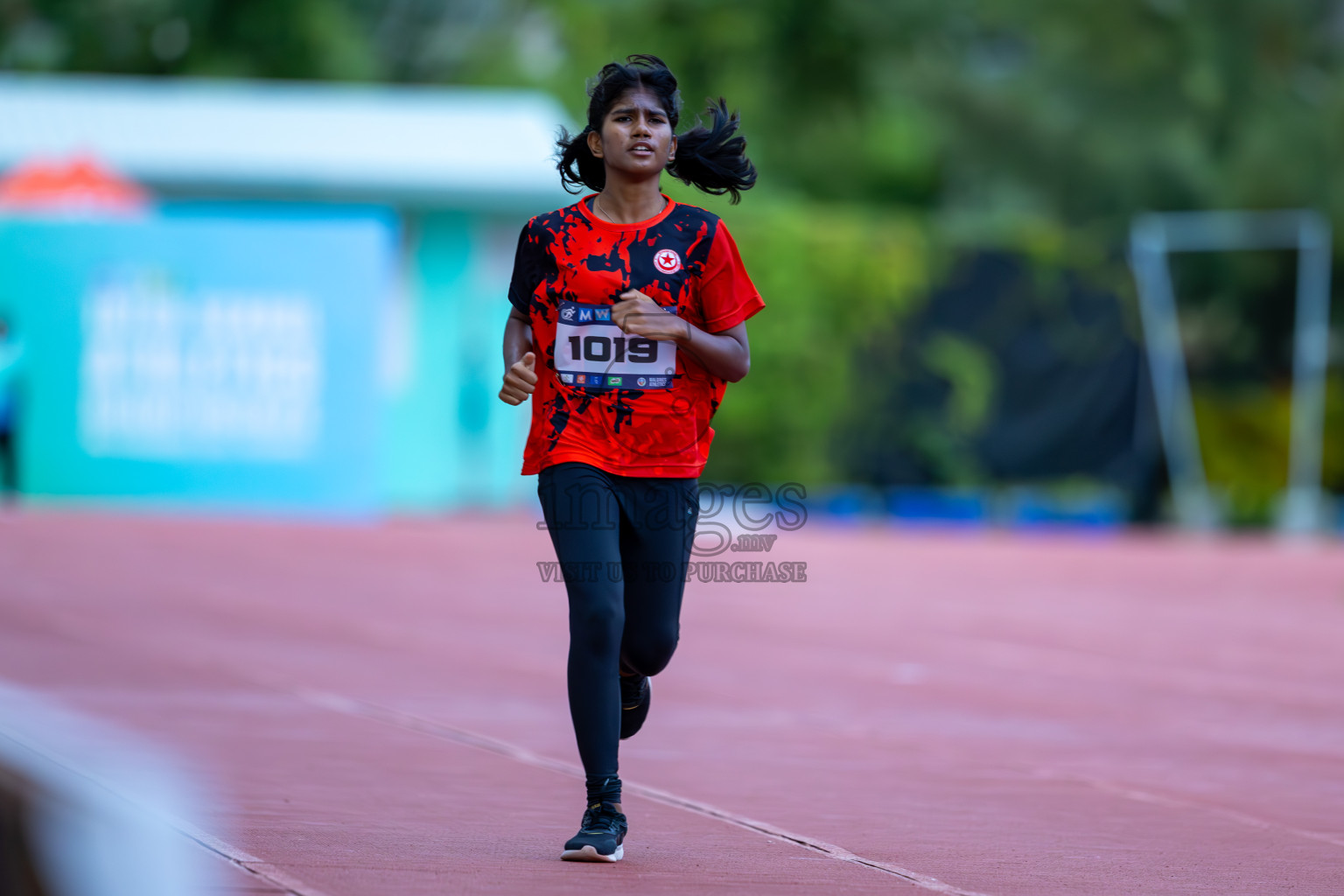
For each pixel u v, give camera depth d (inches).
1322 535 3624.5
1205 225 4436.5
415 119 3198.8
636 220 569.9
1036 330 3356.3
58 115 3097.9
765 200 4493.1
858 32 4938.5
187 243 2527.1
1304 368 3590.1
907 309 3331.7
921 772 799.7
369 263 2541.8
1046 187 5029.5
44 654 1088.2
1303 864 596.1
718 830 625.6
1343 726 1020.5
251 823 580.7
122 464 2522.1
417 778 717.9
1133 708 1075.9
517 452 2965.1
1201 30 4894.2
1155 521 3440.0
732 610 1643.7
